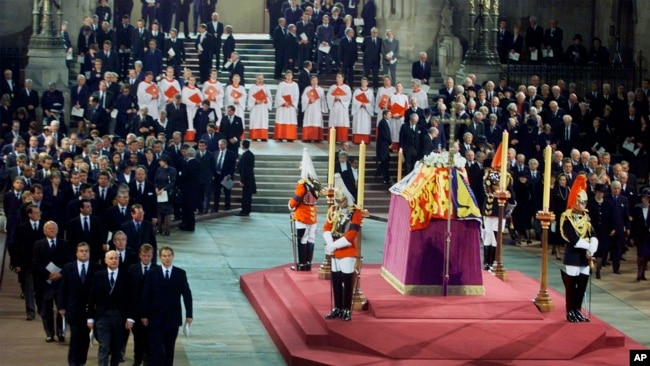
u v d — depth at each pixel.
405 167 70.44
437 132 68.56
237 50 89.81
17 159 57.34
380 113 79.00
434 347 38.56
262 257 56.94
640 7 85.06
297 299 44.56
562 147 69.88
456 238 42.22
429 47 91.38
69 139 61.41
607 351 39.88
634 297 50.34
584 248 40.69
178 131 71.06
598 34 93.31
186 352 40.41
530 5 93.69
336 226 40.34
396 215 44.34
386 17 91.50
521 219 61.31
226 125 72.06
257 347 41.25
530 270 55.00
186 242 60.06
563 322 40.56
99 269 37.44
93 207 49.28
